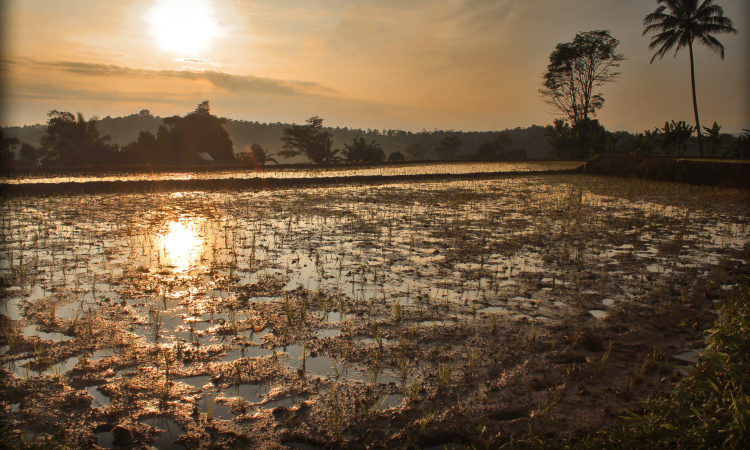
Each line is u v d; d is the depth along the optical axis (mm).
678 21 29609
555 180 20531
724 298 5230
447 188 17000
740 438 2131
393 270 6434
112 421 3020
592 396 3350
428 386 3473
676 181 19672
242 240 8078
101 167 22922
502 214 11141
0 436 2654
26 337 4160
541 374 3662
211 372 3641
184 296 5273
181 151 46375
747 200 13930
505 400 3303
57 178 18234
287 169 26188
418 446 2820
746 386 2469
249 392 3377
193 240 8023
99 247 7438
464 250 7590
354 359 3869
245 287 5594
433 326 4496
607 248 7840
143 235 8352
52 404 3174
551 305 5180
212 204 12250
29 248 7324
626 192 15984
